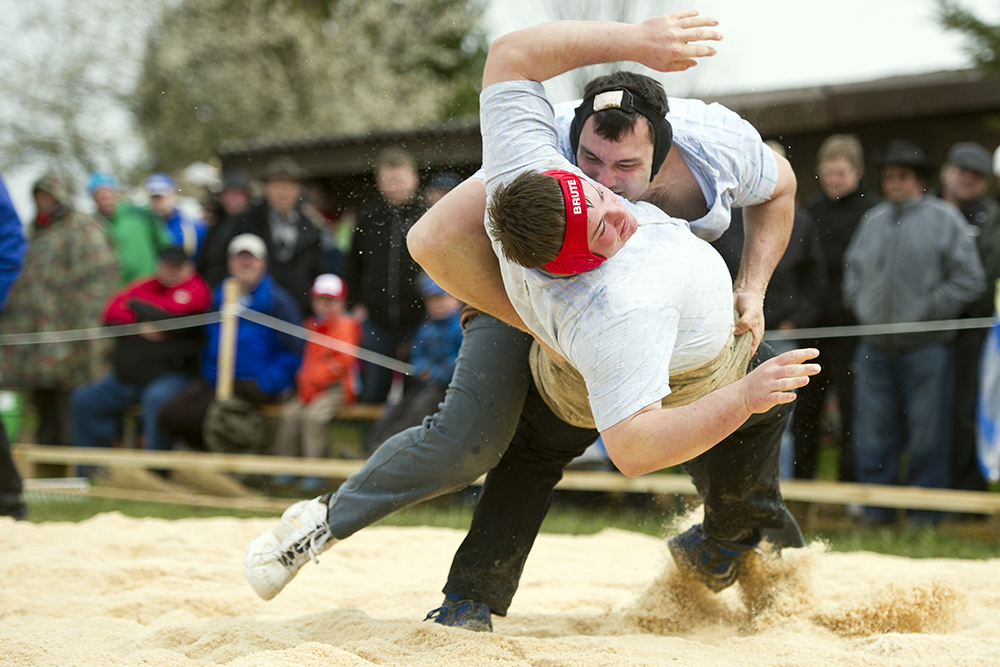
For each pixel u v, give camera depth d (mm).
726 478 3916
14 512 7762
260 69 26938
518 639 3684
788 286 8266
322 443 9734
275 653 3334
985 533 7590
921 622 4172
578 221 2916
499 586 4066
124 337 10750
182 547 6531
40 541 6797
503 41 3330
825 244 8617
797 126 12672
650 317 2977
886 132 12992
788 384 2711
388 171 7688
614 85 3223
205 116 27219
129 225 12172
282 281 10617
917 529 7820
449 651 3535
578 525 8156
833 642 4062
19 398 13094
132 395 10773
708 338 3199
